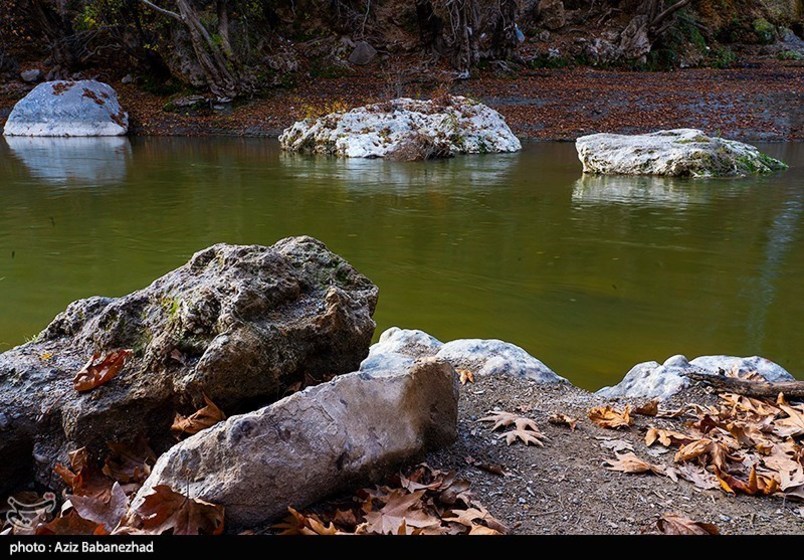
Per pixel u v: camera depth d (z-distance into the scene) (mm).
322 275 3514
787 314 5832
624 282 6758
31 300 6105
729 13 31281
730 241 8289
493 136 18531
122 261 7367
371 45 29750
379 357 4082
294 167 15086
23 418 2936
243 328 2953
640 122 22188
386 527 2328
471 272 7086
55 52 27250
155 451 2982
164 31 25781
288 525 2336
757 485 2748
